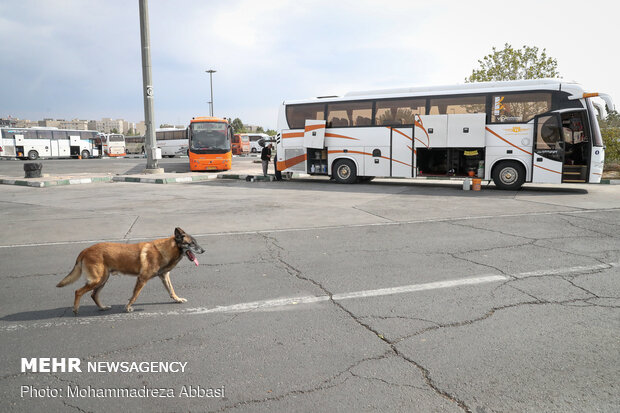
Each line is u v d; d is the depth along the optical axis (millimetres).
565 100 14875
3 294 5414
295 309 4824
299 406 3029
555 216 10297
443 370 3480
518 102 15500
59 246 7891
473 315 4574
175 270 6352
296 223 9859
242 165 33438
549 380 3314
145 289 5574
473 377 3371
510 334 4105
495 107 15828
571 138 14891
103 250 4711
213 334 4215
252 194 15328
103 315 4723
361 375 3424
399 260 6730
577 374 3393
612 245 7520
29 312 4832
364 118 18438
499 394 3145
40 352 3895
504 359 3639
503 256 6883
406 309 4766
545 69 25750
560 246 7480
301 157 20000
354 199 13750
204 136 26703
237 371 3516
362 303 4969
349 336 4125
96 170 27625
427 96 17078
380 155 18188
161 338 4145
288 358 3715
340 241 8055
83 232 9070
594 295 5113
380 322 4438
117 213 11320
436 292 5289
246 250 7477
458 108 16562
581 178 14719
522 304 4852
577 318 4453
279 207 12188
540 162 15195
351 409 2984
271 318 4582
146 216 10859
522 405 3016
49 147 47562
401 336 4105
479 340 3994
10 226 9688
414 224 9578
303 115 19844
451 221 9867
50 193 15984
